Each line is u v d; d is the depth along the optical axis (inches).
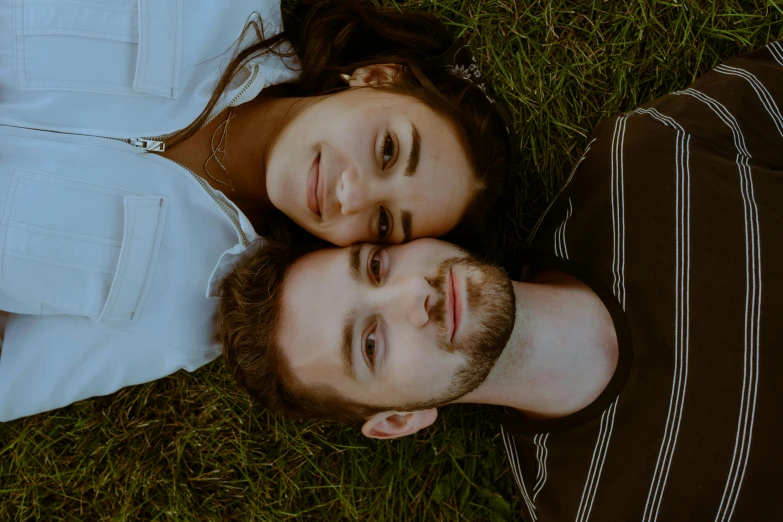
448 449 58.6
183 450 58.9
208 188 49.0
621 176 48.3
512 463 52.9
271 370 47.4
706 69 57.5
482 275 42.6
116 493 58.6
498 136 53.9
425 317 40.7
